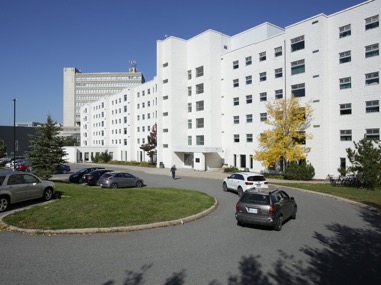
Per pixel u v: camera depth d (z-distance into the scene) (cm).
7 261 716
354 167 2370
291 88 3512
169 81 5019
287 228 1142
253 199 1138
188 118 5103
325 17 3244
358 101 2984
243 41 4662
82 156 7500
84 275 643
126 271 671
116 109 7900
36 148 2633
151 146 5766
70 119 14162
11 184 1285
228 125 4472
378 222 1252
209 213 1392
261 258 784
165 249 835
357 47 3008
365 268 718
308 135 3180
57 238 910
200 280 634
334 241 958
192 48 4997
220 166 4584
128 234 980
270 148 3241
